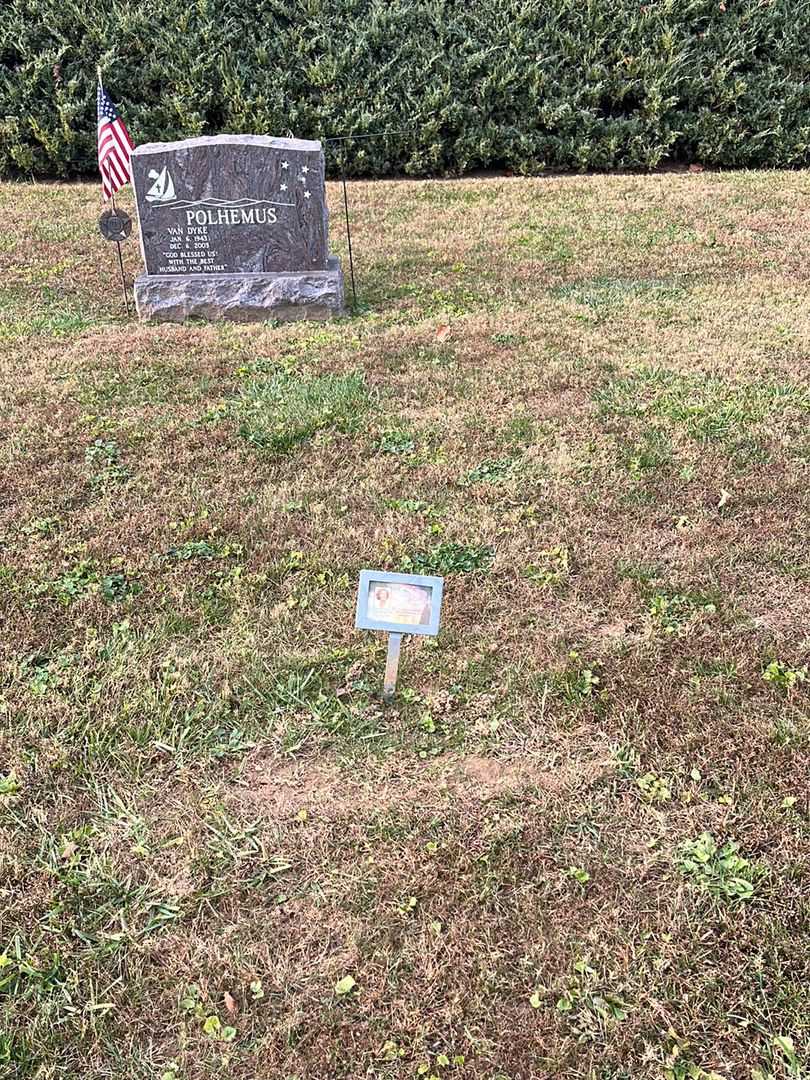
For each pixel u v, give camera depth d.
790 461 2.45
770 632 1.85
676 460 2.48
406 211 5.41
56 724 1.66
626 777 1.54
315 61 6.21
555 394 2.90
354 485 2.41
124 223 3.88
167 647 1.83
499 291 4.00
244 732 1.64
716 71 6.22
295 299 3.72
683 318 3.57
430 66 6.21
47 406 2.89
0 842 1.43
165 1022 1.20
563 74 6.30
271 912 1.34
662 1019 1.19
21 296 4.06
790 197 5.41
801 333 3.36
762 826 1.44
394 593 1.54
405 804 1.50
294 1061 1.16
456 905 1.34
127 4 6.14
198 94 6.18
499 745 1.61
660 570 2.04
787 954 1.26
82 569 2.06
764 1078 1.12
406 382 3.01
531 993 1.22
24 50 6.07
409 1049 1.17
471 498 2.33
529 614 1.91
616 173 6.46
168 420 2.79
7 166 6.45
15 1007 1.21
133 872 1.39
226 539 2.17
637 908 1.33
